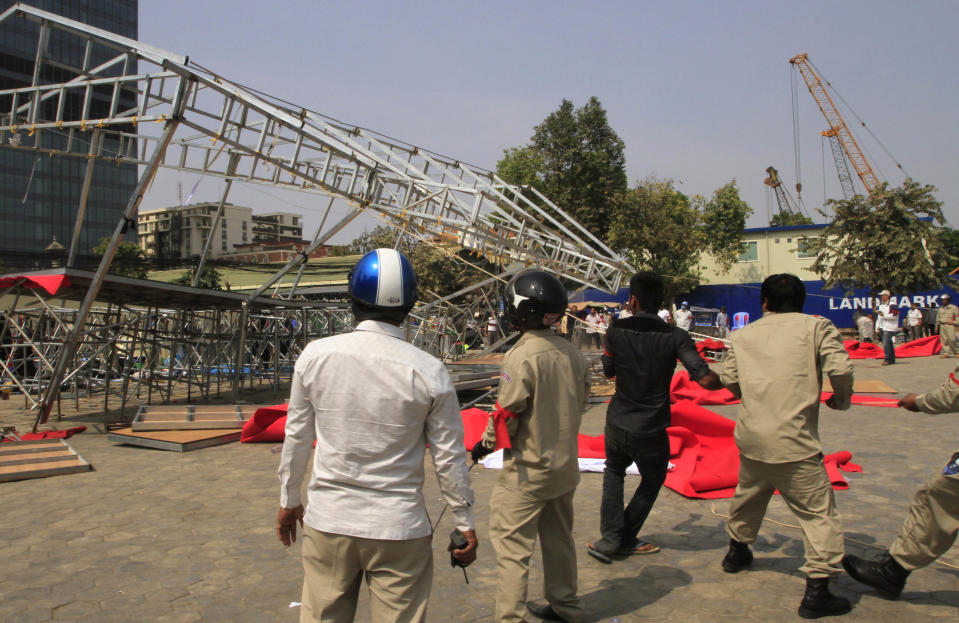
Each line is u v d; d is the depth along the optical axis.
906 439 8.12
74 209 55.09
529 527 3.36
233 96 9.75
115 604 3.90
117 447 8.66
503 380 3.36
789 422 3.62
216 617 3.73
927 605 3.69
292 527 2.58
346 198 11.73
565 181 33.16
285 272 13.20
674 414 6.98
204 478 6.95
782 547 4.65
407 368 2.39
